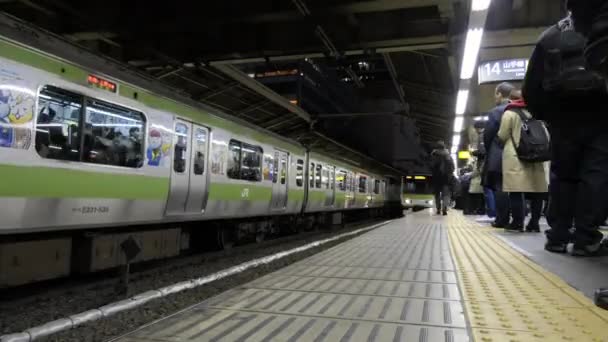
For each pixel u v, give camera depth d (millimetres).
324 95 31312
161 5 12375
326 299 3998
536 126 7996
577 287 4047
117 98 7051
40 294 5922
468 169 21969
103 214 6824
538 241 7359
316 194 16719
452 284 4543
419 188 34469
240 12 11945
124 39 13523
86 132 6488
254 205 11844
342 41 12898
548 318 3211
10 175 5391
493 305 3613
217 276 6285
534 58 4930
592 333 2855
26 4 11500
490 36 12984
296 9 11562
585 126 4930
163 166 8094
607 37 2736
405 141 41031
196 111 9117
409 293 4199
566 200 5738
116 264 7160
